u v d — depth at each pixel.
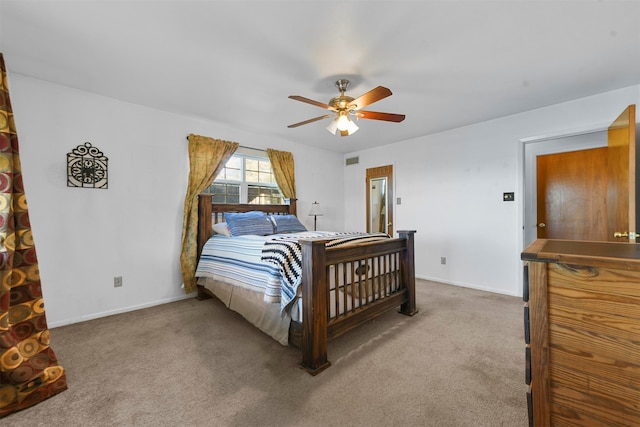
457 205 3.93
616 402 0.70
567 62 2.23
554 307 0.78
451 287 3.83
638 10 1.64
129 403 1.55
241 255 2.67
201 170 3.50
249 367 1.90
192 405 1.53
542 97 2.91
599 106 2.83
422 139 4.32
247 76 2.44
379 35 1.88
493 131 3.58
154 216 3.22
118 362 1.97
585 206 3.06
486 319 2.69
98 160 2.84
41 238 2.54
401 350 2.10
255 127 3.86
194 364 1.95
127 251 3.03
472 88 2.68
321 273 1.88
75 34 1.88
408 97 2.88
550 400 0.79
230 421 1.41
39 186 2.54
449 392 1.61
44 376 1.61
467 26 1.79
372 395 1.59
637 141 2.62
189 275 3.40
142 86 2.65
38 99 2.53
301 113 3.32
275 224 3.75
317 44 1.98
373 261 2.48
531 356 0.82
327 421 1.40
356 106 2.36
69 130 2.68
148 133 3.17
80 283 2.74
